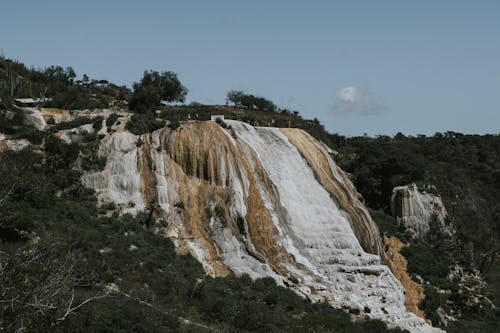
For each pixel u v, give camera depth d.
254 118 101.69
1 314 25.41
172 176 64.88
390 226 76.19
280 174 70.69
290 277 58.09
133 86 100.62
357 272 60.72
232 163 66.62
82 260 46.72
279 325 47.75
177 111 98.38
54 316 27.30
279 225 64.06
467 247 76.69
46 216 55.31
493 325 64.50
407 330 53.56
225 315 46.44
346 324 49.75
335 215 69.62
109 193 62.62
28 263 28.73
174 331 41.12
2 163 54.75
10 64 110.31
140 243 55.56
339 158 89.94
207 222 61.88
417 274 69.25
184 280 51.41
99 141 68.19
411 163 83.69
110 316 39.16
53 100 81.88
